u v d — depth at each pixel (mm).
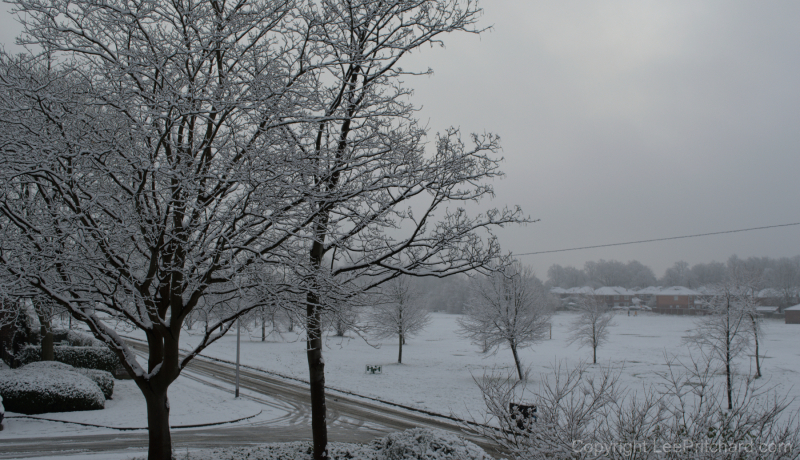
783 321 80500
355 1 7254
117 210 6281
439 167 7051
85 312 6574
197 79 6395
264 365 29922
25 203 6859
